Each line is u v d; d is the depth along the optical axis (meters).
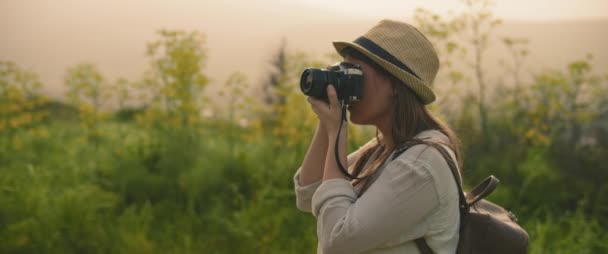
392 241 1.31
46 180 4.26
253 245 3.75
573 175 4.39
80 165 4.77
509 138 4.78
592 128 4.73
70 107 6.84
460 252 1.35
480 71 4.76
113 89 5.96
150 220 3.96
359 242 1.28
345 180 1.41
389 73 1.42
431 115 1.50
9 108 5.34
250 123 5.21
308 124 4.70
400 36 1.42
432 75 1.48
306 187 1.64
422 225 1.32
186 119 4.93
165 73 5.01
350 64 1.47
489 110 4.86
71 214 3.64
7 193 3.81
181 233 3.85
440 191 1.30
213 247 3.76
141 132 5.61
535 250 3.33
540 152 4.52
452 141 1.46
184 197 4.35
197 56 4.97
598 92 4.65
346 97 1.43
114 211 4.02
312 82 1.42
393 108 1.45
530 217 3.96
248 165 4.51
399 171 1.31
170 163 4.55
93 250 3.53
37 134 5.62
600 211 4.07
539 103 4.75
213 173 4.38
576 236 3.60
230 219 4.02
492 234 1.37
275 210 4.00
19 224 3.45
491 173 4.41
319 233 1.40
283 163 4.51
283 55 5.65
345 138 1.45
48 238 3.48
